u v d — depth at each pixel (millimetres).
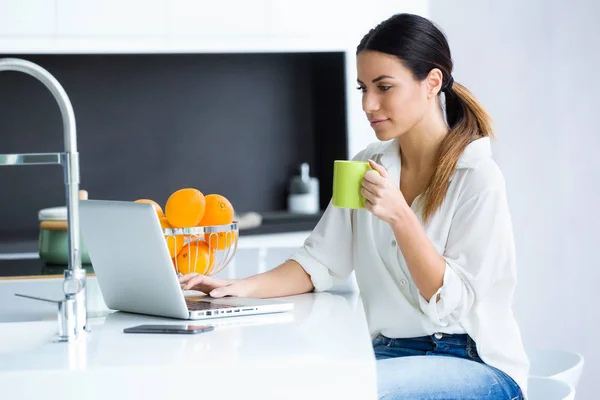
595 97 4996
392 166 2438
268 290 2250
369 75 2291
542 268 5031
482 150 2277
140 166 5309
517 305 5043
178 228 2049
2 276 2641
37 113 5121
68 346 1559
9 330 1801
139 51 4703
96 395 1371
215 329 1721
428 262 2078
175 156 5355
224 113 5398
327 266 2416
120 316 1935
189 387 1373
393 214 2023
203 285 2125
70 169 1751
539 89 5008
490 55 5012
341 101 5125
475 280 2152
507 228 2209
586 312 5023
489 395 1986
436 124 2377
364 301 2408
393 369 2027
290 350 1480
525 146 5027
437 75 2316
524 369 2221
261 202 5477
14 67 1784
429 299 2133
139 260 1827
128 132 5285
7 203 5086
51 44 4641
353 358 1403
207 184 5395
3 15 4598
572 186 5008
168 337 1638
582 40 4980
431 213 2262
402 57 2260
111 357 1453
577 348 5027
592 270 5016
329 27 4801
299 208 5285
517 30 5000
